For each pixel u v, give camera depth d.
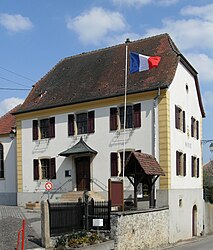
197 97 36.06
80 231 19.84
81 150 30.80
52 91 35.66
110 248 19.12
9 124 38.44
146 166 24.59
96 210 21.02
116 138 30.03
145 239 23.02
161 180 27.95
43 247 17.78
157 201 27.89
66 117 32.75
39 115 34.44
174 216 28.64
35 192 34.03
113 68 33.84
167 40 33.62
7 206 34.72
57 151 33.03
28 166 34.75
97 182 30.61
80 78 35.09
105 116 30.70
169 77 29.23
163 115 28.25
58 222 19.05
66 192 32.12
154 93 28.64
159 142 28.27
